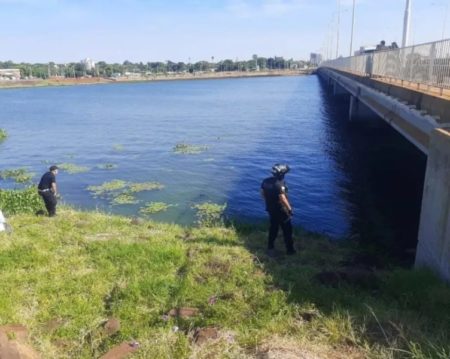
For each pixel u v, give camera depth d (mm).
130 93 99938
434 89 12445
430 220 7438
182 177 20312
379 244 11461
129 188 18250
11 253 8266
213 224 12867
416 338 4621
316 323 5129
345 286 6738
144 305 6062
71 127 41250
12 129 40875
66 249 8781
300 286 6504
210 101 70375
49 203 12367
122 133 36344
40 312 5844
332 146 28938
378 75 22391
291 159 24688
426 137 10898
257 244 9945
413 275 6562
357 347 4590
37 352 4688
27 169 23281
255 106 60281
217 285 6672
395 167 22203
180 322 5406
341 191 17703
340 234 12531
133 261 7922
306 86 111688
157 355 4520
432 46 12102
